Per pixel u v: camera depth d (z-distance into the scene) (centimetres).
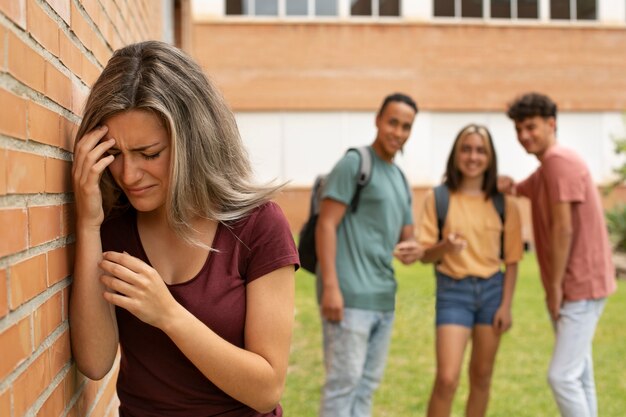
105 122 156
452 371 403
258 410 171
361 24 1867
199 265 169
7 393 122
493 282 418
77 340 168
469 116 1911
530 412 518
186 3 906
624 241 1347
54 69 156
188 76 160
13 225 125
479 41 1905
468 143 419
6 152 122
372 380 416
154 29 491
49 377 149
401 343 722
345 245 401
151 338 169
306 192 1847
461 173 428
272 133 1853
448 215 424
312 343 719
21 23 130
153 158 158
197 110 158
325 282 394
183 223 161
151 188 161
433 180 1897
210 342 158
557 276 393
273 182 175
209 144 161
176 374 172
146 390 174
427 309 864
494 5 1911
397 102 400
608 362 657
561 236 388
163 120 155
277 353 169
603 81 1933
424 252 420
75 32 178
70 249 172
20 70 130
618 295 993
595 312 396
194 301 166
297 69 1853
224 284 168
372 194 396
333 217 395
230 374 162
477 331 418
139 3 361
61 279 162
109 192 172
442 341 409
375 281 401
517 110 408
